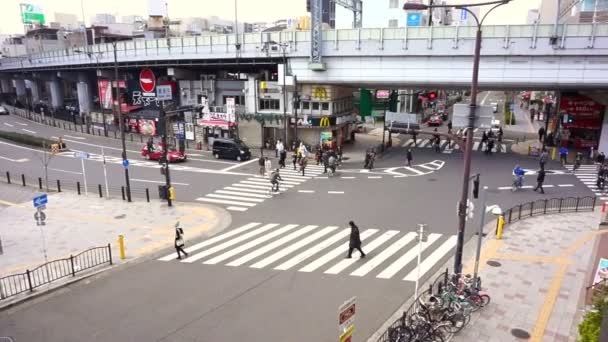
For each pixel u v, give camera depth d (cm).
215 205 2459
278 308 1291
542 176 2581
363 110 5241
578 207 2280
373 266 1595
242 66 4959
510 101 8206
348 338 874
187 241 1897
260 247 1809
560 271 1503
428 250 1738
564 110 4050
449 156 3806
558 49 3038
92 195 2705
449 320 1135
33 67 7388
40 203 1678
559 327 1152
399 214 2223
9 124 6331
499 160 3606
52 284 1466
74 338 1151
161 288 1440
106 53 5512
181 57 4659
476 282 1294
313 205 2422
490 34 3200
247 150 3812
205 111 4491
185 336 1147
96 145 4647
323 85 4038
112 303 1342
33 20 9988
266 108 4394
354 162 3641
